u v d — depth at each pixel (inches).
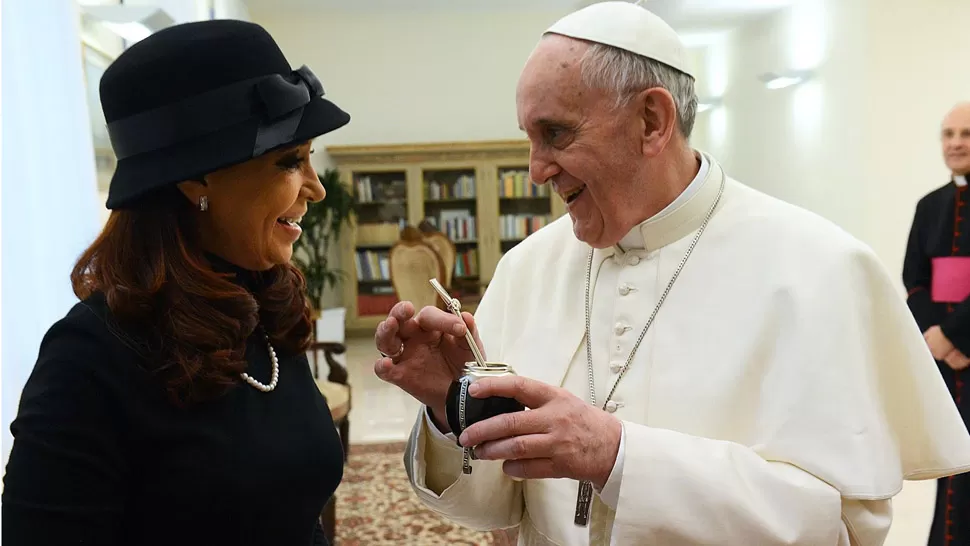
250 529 32.5
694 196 42.7
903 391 39.3
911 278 102.0
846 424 35.1
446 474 42.6
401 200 297.1
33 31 74.0
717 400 38.6
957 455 38.4
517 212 299.6
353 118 297.4
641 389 41.0
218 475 31.4
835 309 37.1
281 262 36.9
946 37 197.6
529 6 285.0
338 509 124.7
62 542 27.3
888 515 36.9
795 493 34.2
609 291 44.8
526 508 46.3
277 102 32.0
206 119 31.1
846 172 225.1
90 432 28.5
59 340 29.7
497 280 52.8
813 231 40.3
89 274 32.2
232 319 32.1
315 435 36.7
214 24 32.2
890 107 207.8
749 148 299.0
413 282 229.5
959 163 93.4
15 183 68.4
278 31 290.8
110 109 31.8
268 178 33.5
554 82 37.7
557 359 44.9
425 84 298.2
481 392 32.1
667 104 38.4
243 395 34.2
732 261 41.3
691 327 40.8
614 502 33.9
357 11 281.9
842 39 224.8
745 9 268.7
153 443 30.2
